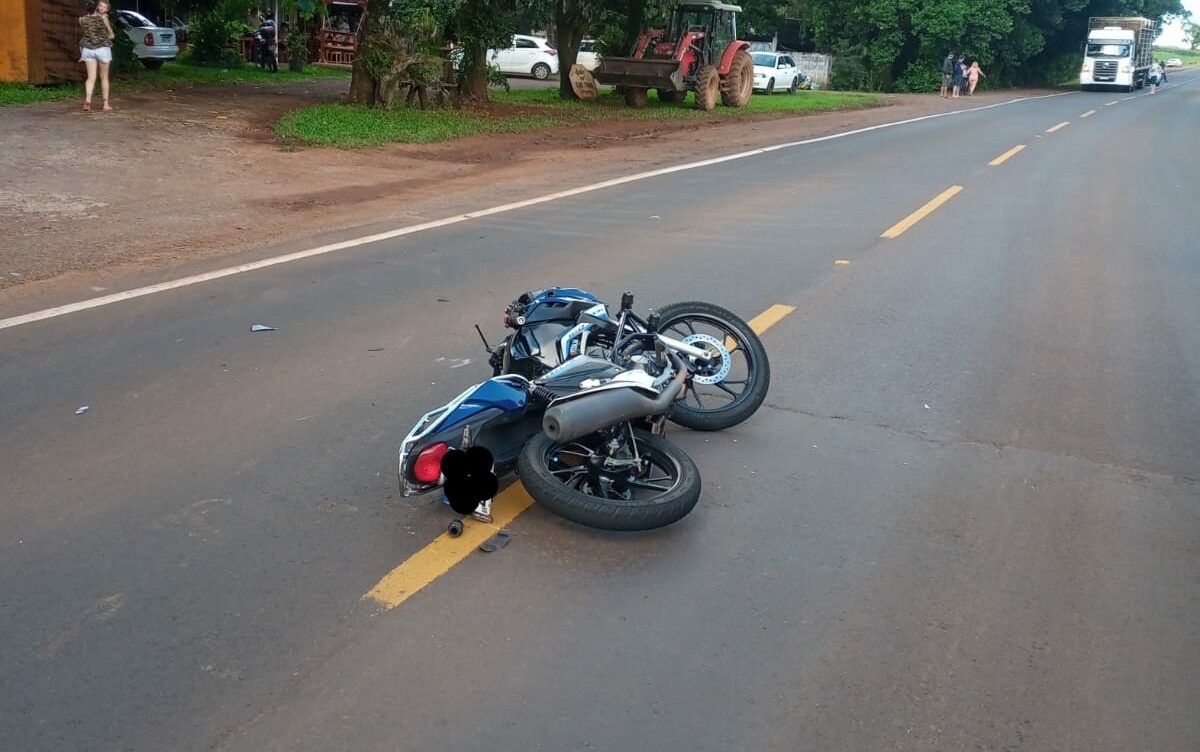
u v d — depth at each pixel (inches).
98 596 165.9
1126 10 2341.3
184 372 265.4
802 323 323.9
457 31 938.7
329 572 174.9
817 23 2169.0
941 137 910.4
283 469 212.2
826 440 236.5
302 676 148.3
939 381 276.1
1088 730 142.6
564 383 196.5
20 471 207.6
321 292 343.9
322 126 729.0
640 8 1168.2
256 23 1540.4
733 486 212.2
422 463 187.0
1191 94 2021.4
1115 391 272.2
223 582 170.9
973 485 215.9
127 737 135.3
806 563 183.5
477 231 449.7
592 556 183.0
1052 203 554.6
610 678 150.0
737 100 1173.7
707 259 406.0
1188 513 206.2
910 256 421.1
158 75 1054.4
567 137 813.2
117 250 395.9
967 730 141.9
